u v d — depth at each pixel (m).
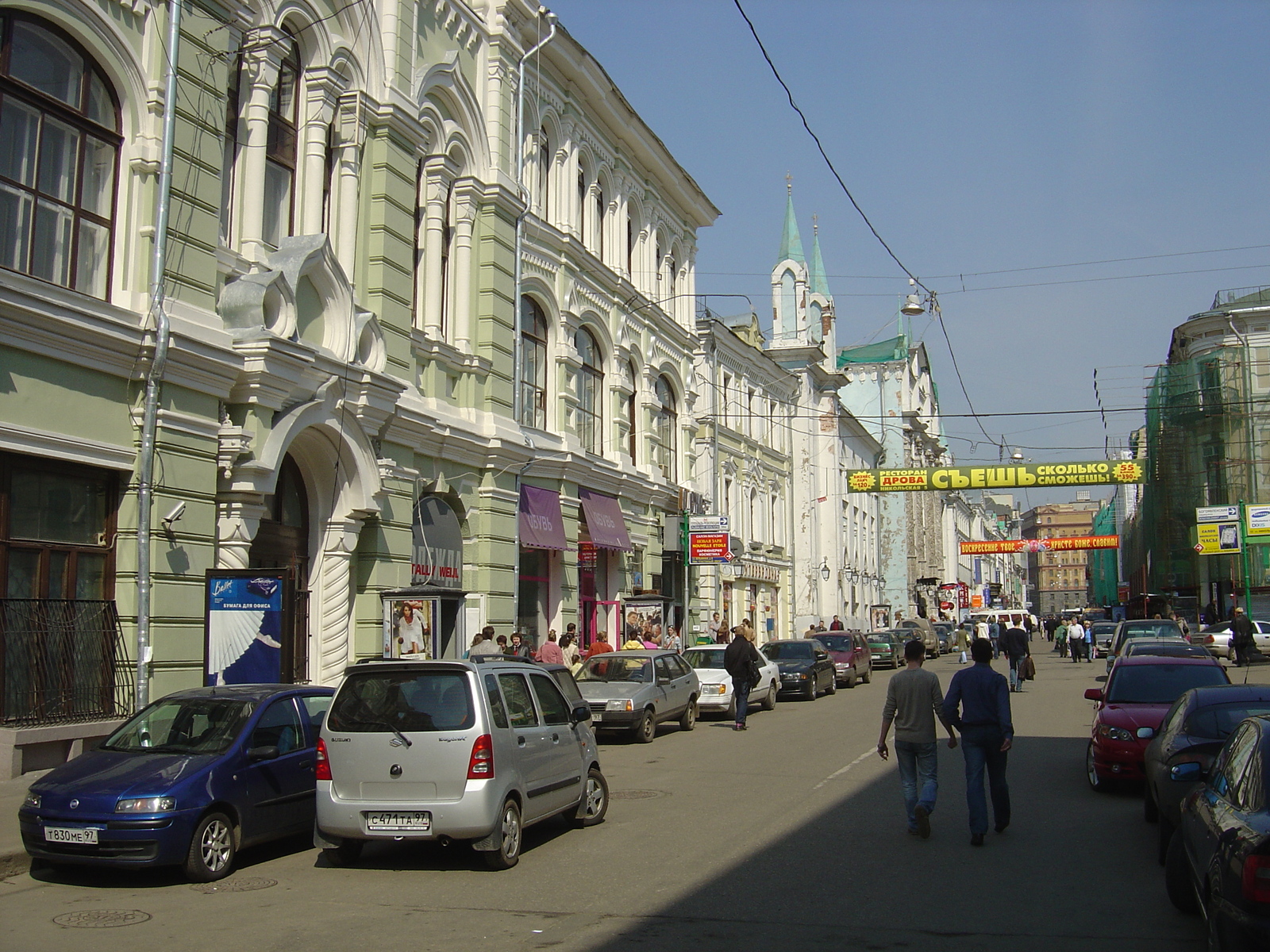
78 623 12.47
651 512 30.84
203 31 14.38
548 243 24.67
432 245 20.28
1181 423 54.19
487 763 9.00
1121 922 7.41
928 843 10.04
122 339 12.80
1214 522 46.41
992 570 136.00
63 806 8.70
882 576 67.56
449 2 20.70
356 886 8.69
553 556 24.83
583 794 10.88
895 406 75.88
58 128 12.83
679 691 20.48
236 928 7.45
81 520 12.77
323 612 16.70
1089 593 177.25
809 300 57.22
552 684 10.88
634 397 30.33
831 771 14.70
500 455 21.62
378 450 17.83
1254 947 5.14
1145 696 13.25
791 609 48.00
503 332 22.17
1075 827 10.73
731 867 9.12
